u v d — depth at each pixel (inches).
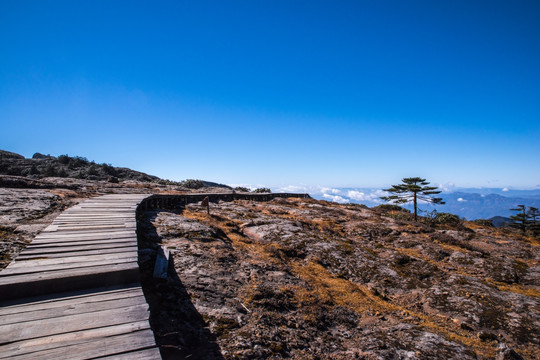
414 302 421.1
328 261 526.6
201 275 342.6
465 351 278.5
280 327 279.9
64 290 218.1
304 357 244.4
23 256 259.0
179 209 754.2
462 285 463.2
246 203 1064.8
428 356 263.1
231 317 273.0
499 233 1083.9
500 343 286.5
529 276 552.4
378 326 328.8
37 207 518.6
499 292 443.8
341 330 306.7
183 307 275.0
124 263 249.0
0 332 161.5
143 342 160.7
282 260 485.1
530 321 354.9
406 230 831.1
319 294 371.9
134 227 374.6
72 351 149.3
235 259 421.7
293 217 869.8
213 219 666.8
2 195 558.3
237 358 222.2
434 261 621.6
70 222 399.5
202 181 1787.6
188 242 445.1
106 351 151.3
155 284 303.1
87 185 909.2
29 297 206.7
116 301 204.8
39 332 163.3
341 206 1342.3
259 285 349.7
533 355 296.5
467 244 732.7
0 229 388.2
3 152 1888.5
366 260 548.4
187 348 223.5
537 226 1555.1
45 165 1626.5
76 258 259.8
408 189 1381.6
